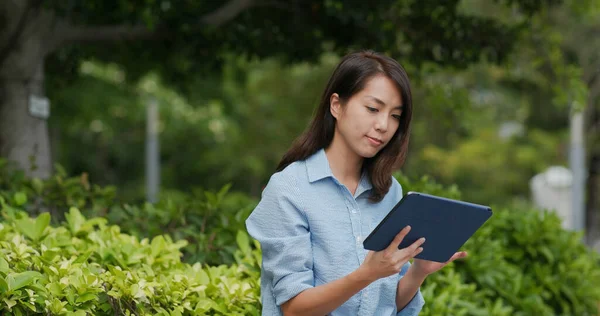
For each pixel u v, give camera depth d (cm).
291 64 940
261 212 326
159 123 2362
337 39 871
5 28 791
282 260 316
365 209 333
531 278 655
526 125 2786
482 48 856
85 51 1047
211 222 541
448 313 530
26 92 809
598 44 1794
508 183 2547
